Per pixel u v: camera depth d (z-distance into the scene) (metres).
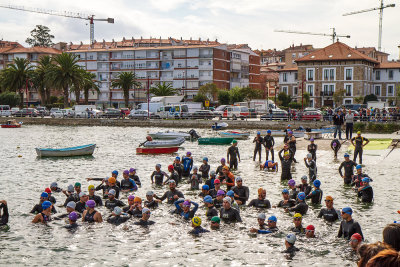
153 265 11.49
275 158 32.97
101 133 60.72
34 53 134.50
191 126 69.50
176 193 17.95
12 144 45.97
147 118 75.94
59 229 14.46
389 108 64.81
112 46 137.25
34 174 26.50
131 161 32.41
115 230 14.34
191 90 116.56
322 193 18.38
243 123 64.56
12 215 16.27
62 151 35.06
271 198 19.00
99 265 11.53
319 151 35.06
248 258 11.85
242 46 129.38
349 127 39.72
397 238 5.75
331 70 93.06
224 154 36.50
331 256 11.88
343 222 13.31
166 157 34.78
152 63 120.38
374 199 18.64
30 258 12.03
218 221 14.57
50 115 87.25
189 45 120.75
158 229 14.44
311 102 95.38
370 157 30.77
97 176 25.81
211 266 11.36
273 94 134.75
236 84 124.50
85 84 94.31
